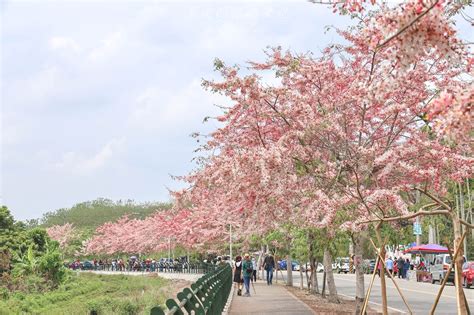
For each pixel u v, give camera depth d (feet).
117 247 334.44
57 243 197.06
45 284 163.63
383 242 31.68
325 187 52.60
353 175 50.39
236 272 104.78
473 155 53.06
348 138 52.37
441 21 18.35
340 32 54.34
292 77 56.85
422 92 49.19
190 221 160.76
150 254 352.49
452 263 26.14
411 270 185.88
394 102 50.85
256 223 62.03
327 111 53.26
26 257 174.70
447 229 182.29
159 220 226.79
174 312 25.13
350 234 54.49
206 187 66.23
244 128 59.67
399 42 18.65
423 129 47.32
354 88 48.44
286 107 53.31
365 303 30.55
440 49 18.72
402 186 46.11
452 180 52.39
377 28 18.84
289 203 54.08
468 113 17.17
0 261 168.55
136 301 108.88
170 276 229.04
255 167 50.80
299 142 53.42
